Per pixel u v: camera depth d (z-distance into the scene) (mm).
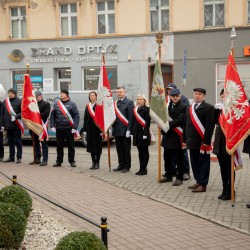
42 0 25312
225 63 23344
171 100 9297
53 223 6297
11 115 12227
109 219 6730
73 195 8352
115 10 24484
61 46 25172
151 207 7492
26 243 5441
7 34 25891
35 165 12102
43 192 8570
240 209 7312
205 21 23688
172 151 9430
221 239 5809
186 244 5621
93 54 24844
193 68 23750
